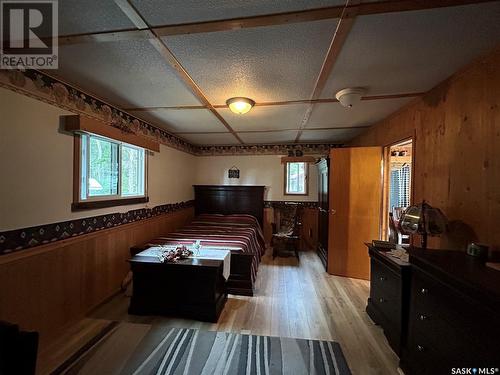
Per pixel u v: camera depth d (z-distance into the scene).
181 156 4.66
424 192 2.31
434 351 1.40
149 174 3.58
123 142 2.85
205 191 5.21
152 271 2.40
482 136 1.63
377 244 2.40
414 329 1.63
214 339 2.05
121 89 2.26
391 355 1.88
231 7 1.19
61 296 2.13
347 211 3.54
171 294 2.38
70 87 2.18
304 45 1.52
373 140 3.58
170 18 1.28
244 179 5.29
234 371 1.70
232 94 2.36
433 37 1.43
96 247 2.54
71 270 2.23
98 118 2.51
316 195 5.05
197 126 3.68
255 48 1.56
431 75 1.93
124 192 3.15
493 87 1.55
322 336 2.11
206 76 1.96
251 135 4.30
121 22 1.31
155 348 1.93
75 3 1.16
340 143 4.97
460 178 1.84
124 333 2.12
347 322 2.32
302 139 4.65
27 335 1.05
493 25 1.31
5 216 1.69
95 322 2.29
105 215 2.69
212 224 4.44
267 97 2.42
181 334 2.12
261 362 1.79
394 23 1.30
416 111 2.45
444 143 2.03
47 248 2.00
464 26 1.32
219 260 2.45
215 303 2.32
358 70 1.84
